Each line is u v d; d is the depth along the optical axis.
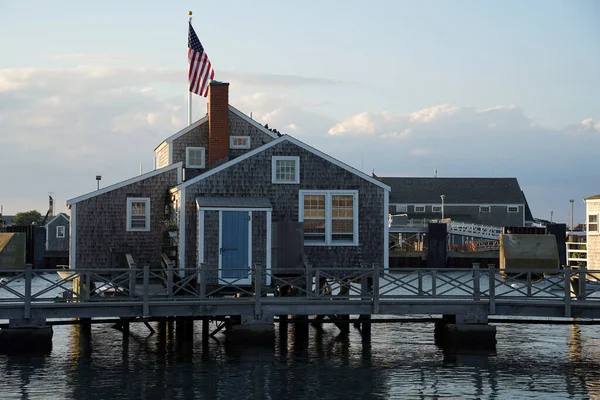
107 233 34.31
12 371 24.89
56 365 25.88
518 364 26.48
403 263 75.81
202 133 38.88
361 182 32.62
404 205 112.75
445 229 74.75
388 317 39.09
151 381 23.83
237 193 31.91
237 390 22.86
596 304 26.92
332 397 22.19
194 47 39.25
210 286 30.14
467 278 65.44
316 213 32.31
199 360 26.95
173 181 35.06
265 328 26.52
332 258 32.25
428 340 31.44
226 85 36.22
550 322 29.39
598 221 56.06
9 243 66.25
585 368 26.00
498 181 117.19
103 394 22.34
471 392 22.86
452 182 116.50
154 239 34.72
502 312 27.25
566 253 67.69
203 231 30.16
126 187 34.59
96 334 32.81
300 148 32.38
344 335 32.75
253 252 30.48
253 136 39.03
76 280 32.75
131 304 25.98
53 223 99.69
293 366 26.09
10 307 25.64
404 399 22.05
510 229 69.25
